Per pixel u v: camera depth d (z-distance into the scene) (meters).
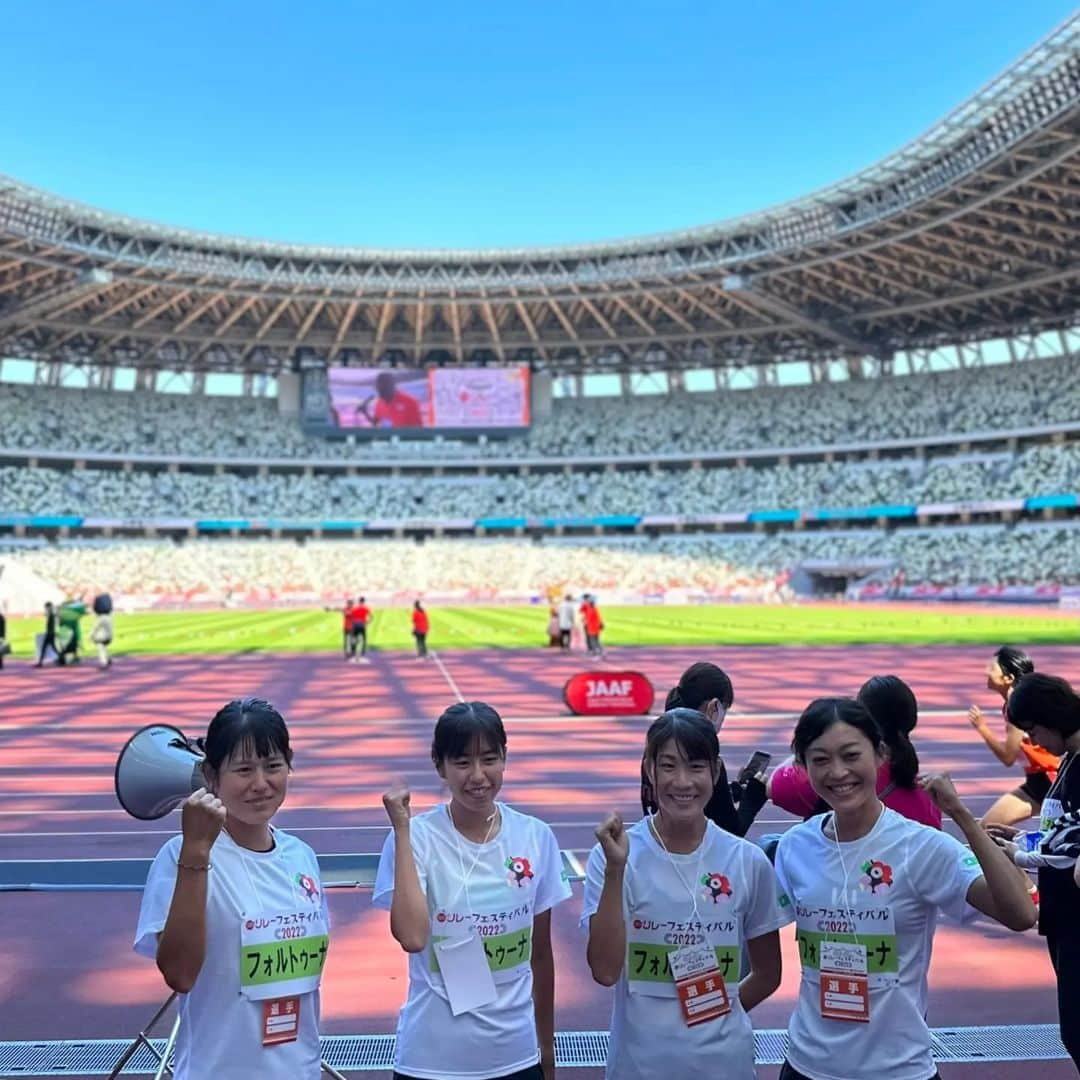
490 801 3.96
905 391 81.19
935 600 67.25
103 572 69.19
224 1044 3.51
